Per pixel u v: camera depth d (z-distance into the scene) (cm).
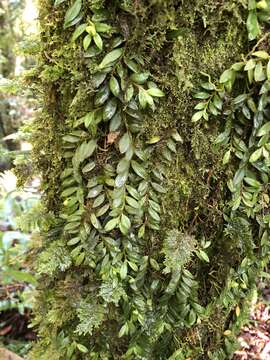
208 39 64
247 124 67
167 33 62
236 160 69
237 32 63
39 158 74
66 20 61
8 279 121
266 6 61
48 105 69
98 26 61
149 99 62
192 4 61
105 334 75
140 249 70
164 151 67
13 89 74
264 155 66
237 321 80
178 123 67
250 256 72
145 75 62
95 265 70
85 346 75
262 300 104
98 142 67
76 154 67
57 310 72
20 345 121
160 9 60
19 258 107
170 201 70
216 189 71
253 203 70
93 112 64
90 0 60
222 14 62
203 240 72
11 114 199
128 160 66
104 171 67
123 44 62
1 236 123
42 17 65
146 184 67
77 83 65
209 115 67
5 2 195
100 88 63
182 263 67
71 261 70
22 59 201
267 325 100
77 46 62
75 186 69
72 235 70
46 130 71
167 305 73
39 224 75
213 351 79
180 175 69
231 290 75
